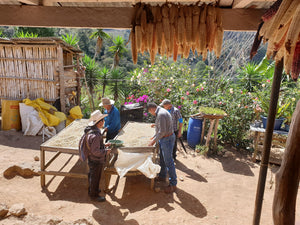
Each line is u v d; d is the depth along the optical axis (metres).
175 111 5.23
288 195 1.71
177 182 4.48
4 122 7.10
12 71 7.63
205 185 4.45
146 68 8.68
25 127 6.95
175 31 1.70
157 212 3.48
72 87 8.62
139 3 1.75
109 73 11.55
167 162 4.06
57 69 7.28
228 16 1.92
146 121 7.51
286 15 1.19
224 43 10.66
